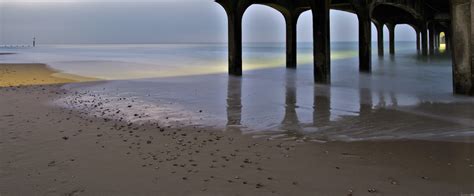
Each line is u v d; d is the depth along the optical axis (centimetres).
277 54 4369
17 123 682
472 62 927
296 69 2091
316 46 1330
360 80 1448
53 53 4944
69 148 515
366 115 748
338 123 677
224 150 504
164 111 818
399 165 424
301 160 451
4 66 2234
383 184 364
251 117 745
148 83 1402
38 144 535
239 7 1689
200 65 2458
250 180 383
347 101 936
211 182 379
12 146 524
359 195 339
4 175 404
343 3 1834
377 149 497
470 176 382
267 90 1177
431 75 1616
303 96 1034
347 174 396
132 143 545
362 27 1727
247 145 530
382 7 2628
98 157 472
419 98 958
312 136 582
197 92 1142
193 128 648
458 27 939
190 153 490
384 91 1114
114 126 664
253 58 3438
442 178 378
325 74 1323
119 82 1438
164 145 533
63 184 377
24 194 351
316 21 1319
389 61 2667
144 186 370
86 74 1794
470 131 594
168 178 393
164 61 2895
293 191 351
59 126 660
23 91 1162
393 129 620
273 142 547
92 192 356
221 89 1212
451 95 985
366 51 1736
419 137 561
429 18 2620
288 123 684
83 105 899
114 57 3628
